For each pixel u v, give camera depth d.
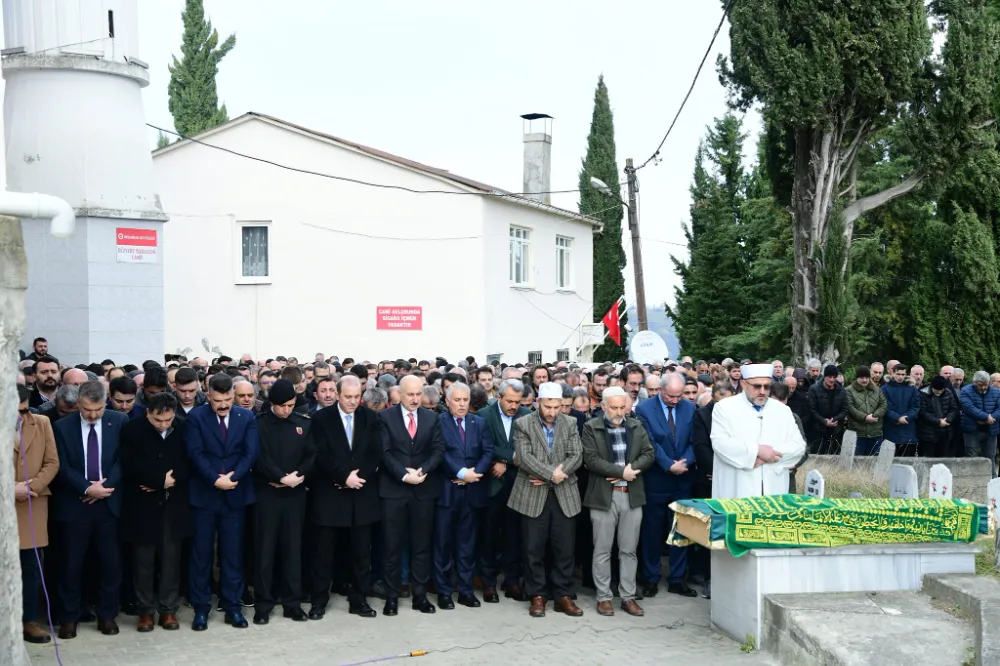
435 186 24.58
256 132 25.88
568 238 30.67
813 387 13.78
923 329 20.33
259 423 8.08
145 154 16.70
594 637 7.87
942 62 18.88
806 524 7.58
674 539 8.41
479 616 8.48
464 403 8.69
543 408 8.48
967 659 6.21
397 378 12.78
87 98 15.98
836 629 6.72
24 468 7.05
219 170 26.25
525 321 27.14
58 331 15.90
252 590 8.95
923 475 12.48
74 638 7.57
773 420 8.58
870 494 11.14
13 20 15.90
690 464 9.20
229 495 7.97
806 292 19.44
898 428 13.78
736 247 35.69
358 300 25.30
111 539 7.66
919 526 7.73
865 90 18.11
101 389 7.40
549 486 8.59
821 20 17.89
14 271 5.18
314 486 8.36
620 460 8.63
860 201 20.08
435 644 7.61
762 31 18.12
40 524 7.29
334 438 8.26
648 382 9.79
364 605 8.44
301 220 25.69
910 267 28.59
